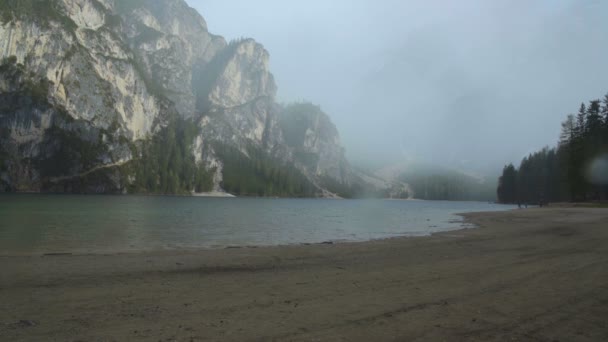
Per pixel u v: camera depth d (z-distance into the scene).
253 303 10.98
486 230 37.06
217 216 65.31
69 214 56.59
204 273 15.73
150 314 9.76
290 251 22.86
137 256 20.08
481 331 8.70
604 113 87.44
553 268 16.47
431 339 8.18
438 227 46.97
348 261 19.20
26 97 188.88
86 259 18.62
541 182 151.00
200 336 8.20
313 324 9.12
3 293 11.46
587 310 10.31
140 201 126.38
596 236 29.44
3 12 197.00
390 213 94.50
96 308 10.20
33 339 7.80
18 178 179.62
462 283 13.77
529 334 8.51
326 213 90.00
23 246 24.64
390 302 11.16
